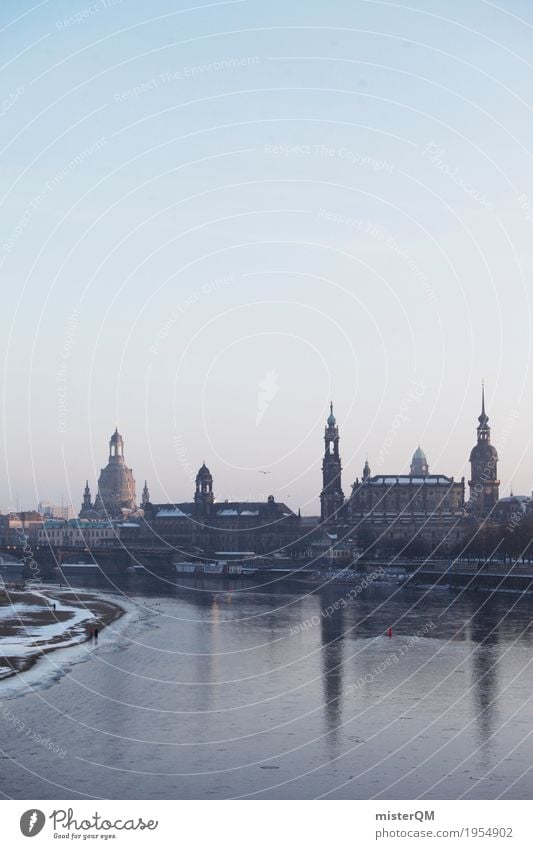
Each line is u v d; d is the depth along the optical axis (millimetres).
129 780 103625
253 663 178000
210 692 150000
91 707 138750
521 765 107938
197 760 111188
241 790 100250
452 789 100062
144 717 132750
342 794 99062
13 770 107375
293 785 101812
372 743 117750
